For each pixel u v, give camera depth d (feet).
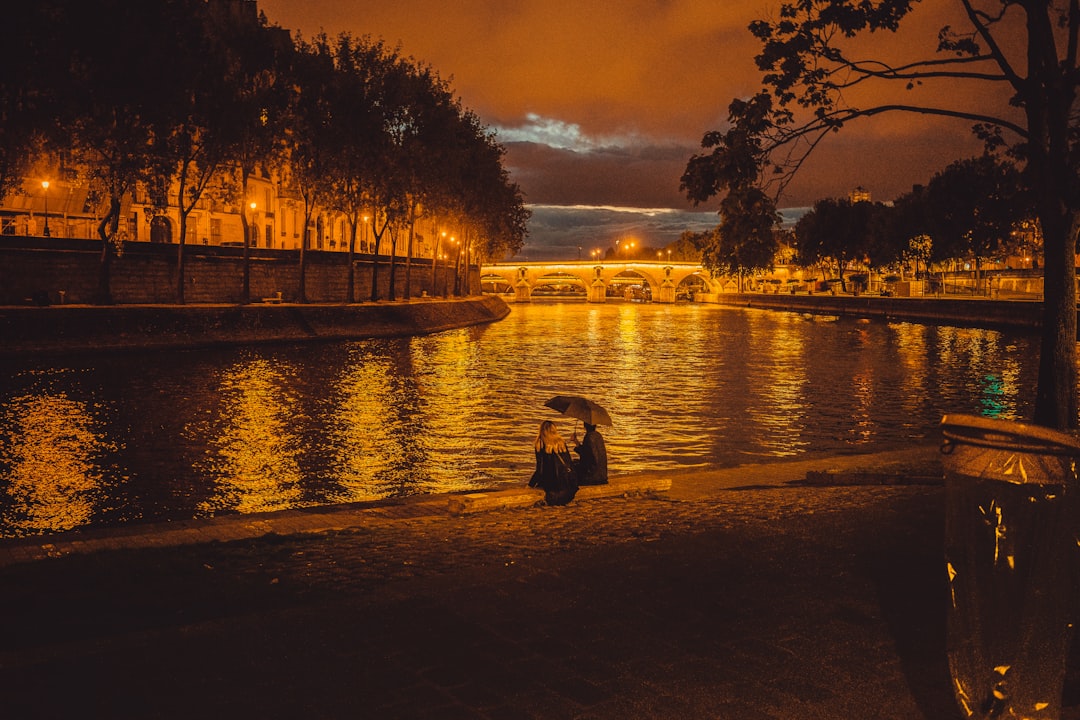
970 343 226.17
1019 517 13.12
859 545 30.68
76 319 161.48
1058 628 13.10
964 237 273.75
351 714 17.08
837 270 547.90
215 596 25.91
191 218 290.76
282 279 261.44
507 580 26.55
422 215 277.64
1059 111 38.55
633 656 20.17
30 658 19.97
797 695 18.03
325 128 214.90
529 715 17.08
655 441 93.61
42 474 76.84
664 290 645.92
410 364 173.06
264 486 74.38
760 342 242.17
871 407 119.14
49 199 229.04
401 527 37.58
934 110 41.29
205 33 193.88
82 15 150.20
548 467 42.39
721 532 33.47
